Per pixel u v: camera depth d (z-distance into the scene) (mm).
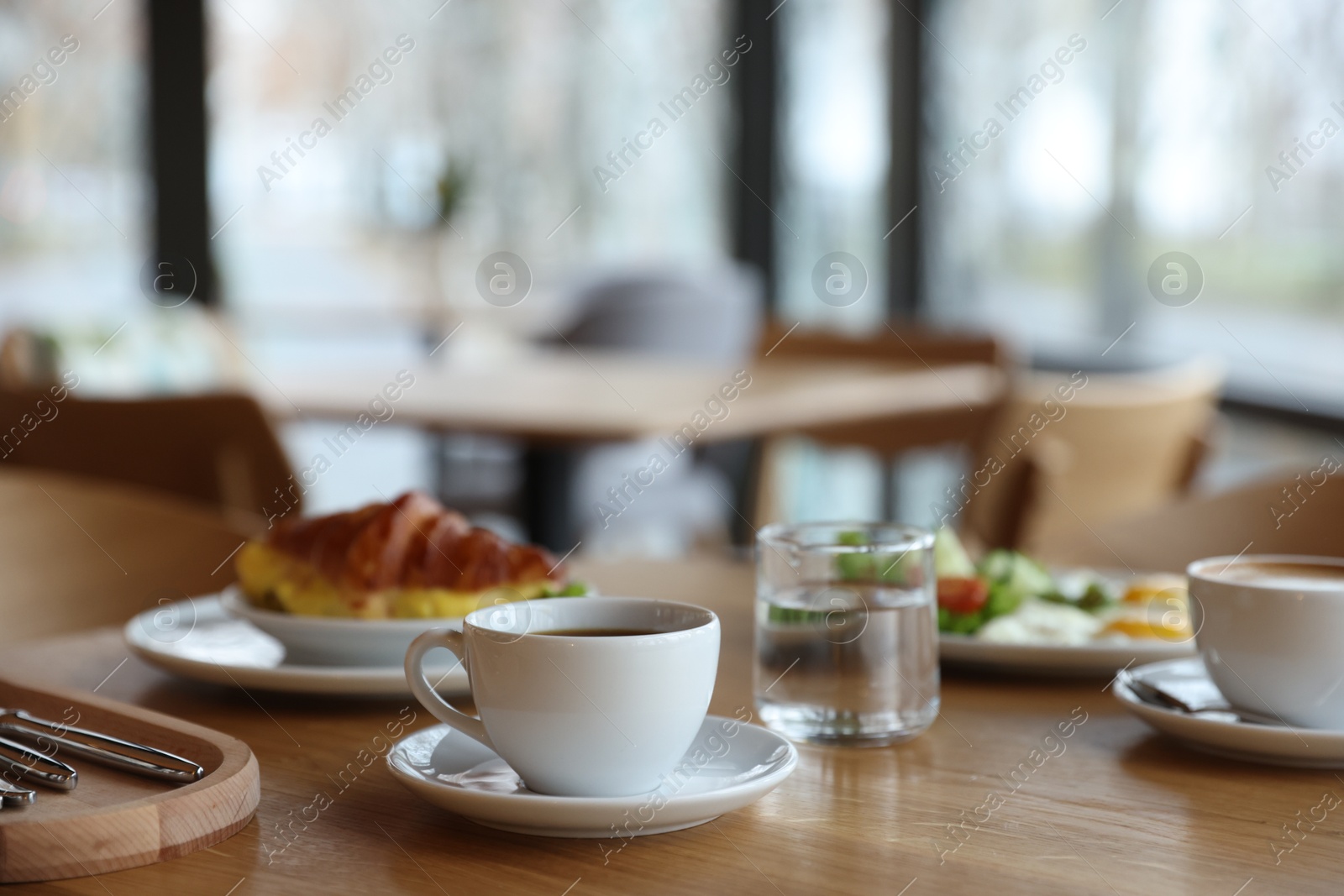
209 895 493
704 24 4863
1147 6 3293
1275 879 511
